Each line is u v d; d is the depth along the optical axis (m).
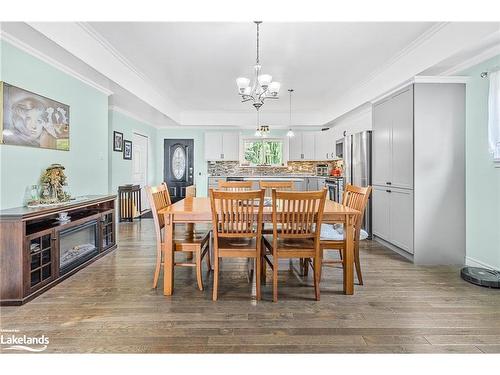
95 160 4.19
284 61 4.16
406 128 3.74
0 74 2.60
